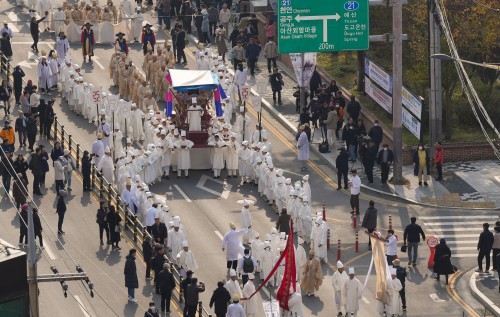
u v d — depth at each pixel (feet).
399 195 325.62
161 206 293.02
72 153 345.31
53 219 304.09
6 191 303.68
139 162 326.24
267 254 274.16
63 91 387.55
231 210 316.40
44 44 428.56
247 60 410.72
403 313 265.13
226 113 368.27
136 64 418.92
